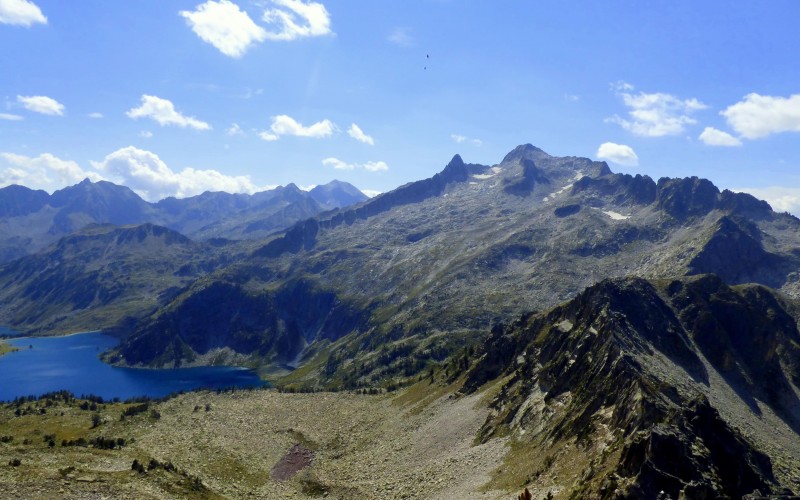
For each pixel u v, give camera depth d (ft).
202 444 538.88
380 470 447.01
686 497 198.08
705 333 520.42
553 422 364.99
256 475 477.36
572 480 263.90
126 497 310.45
